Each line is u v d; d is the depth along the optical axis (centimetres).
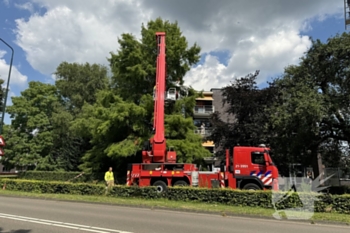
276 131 2253
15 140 3391
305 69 2244
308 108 1906
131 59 2370
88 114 2780
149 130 2319
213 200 1307
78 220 894
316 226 903
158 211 1150
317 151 2458
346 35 2089
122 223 859
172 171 1662
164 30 2475
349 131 2158
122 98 2431
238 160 1577
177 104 2375
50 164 3538
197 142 2320
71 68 4134
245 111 2448
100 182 2503
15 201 1410
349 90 2030
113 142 2402
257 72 2548
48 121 3547
